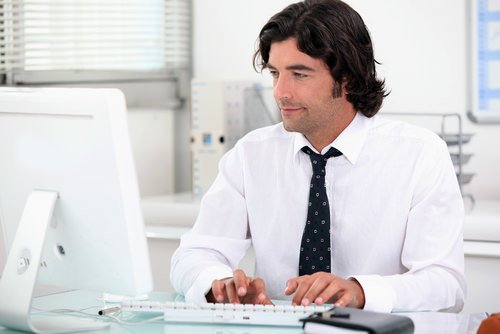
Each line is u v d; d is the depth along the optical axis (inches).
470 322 73.8
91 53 145.3
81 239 71.9
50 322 73.7
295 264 91.8
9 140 74.5
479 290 115.6
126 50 151.5
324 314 67.7
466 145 141.7
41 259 71.9
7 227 77.6
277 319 71.3
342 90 86.9
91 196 69.7
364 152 89.7
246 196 93.9
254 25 154.7
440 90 142.6
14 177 75.1
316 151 91.0
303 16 83.3
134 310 74.6
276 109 145.1
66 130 69.9
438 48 142.3
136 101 151.6
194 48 160.9
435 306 80.6
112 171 67.9
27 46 134.6
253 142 95.3
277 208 92.3
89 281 73.1
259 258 93.7
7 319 71.4
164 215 134.5
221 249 91.2
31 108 71.9
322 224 89.3
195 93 142.8
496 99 139.8
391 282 79.0
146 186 155.2
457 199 87.2
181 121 161.6
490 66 139.6
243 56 156.1
